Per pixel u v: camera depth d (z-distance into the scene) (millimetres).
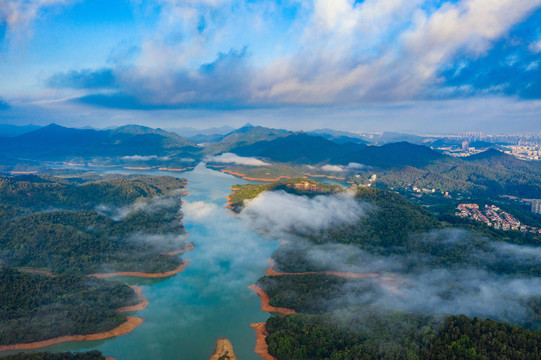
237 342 150750
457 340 121938
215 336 154500
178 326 161375
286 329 150750
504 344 116750
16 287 164625
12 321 145125
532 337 118812
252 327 161875
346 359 126188
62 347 144000
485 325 127625
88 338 149000
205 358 140500
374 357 124062
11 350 139000
